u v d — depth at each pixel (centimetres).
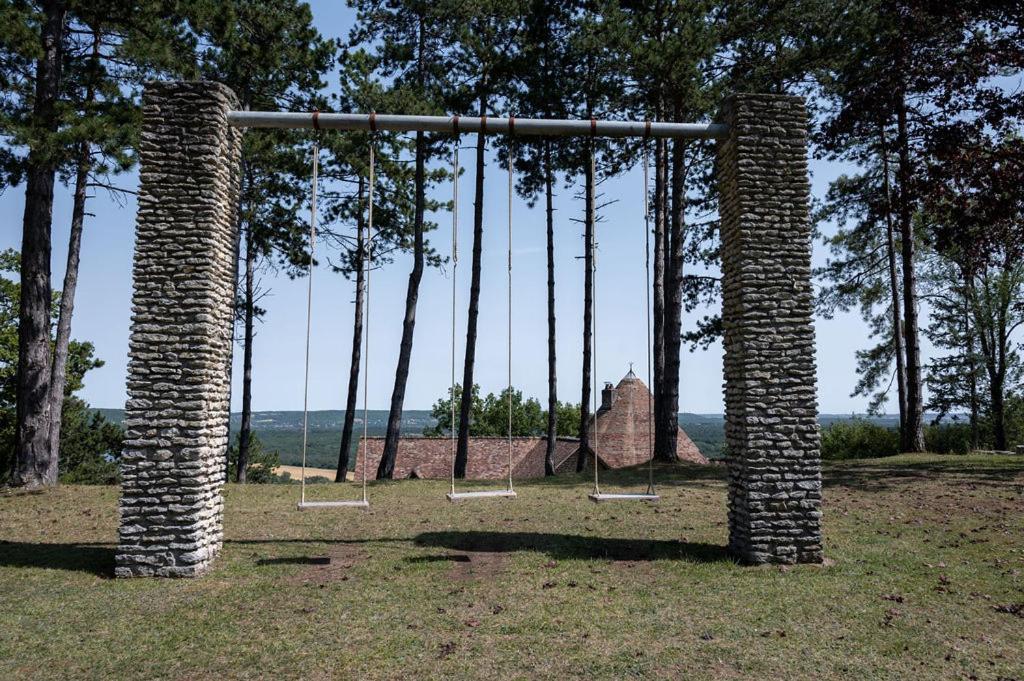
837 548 841
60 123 1236
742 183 814
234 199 838
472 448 2780
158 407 749
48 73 1270
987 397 2709
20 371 1297
